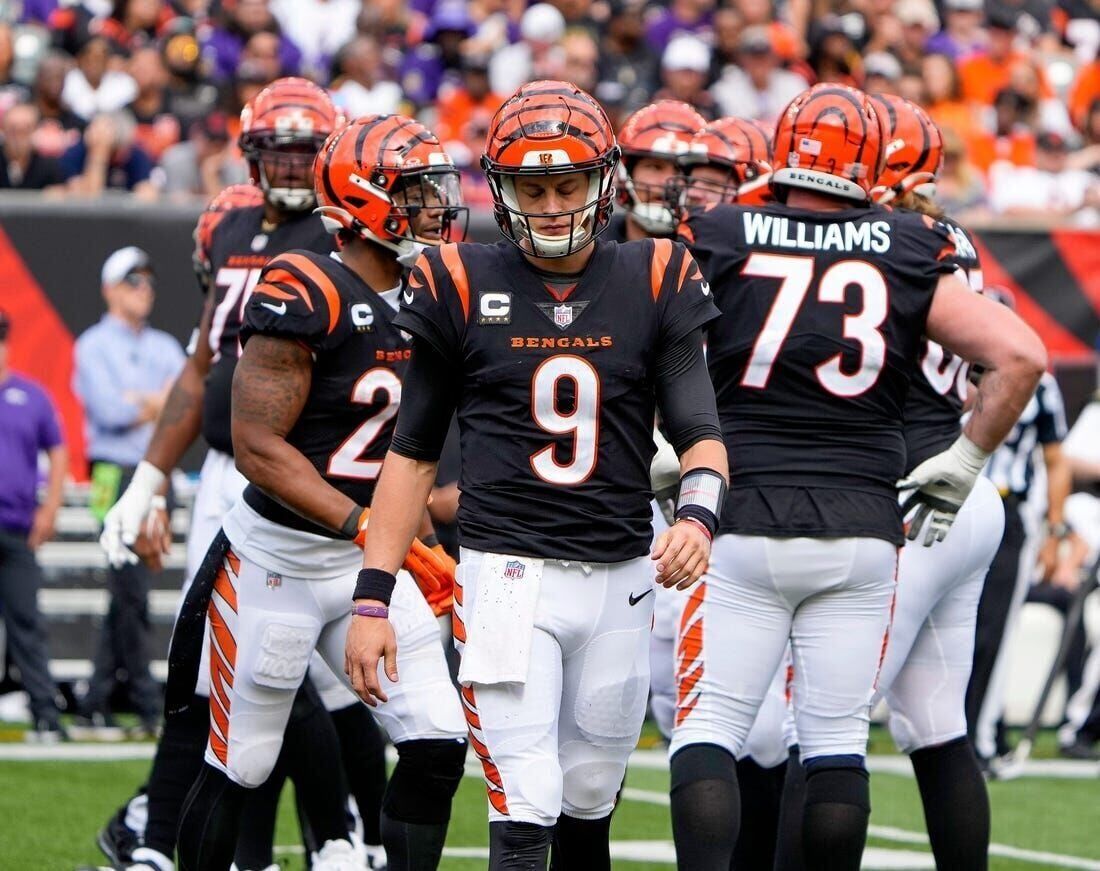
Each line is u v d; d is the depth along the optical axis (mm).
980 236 34719
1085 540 32062
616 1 43625
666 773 26500
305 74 42156
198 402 17938
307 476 13719
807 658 13781
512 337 12094
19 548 28688
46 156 35406
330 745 16000
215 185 35531
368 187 13812
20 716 31406
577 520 12172
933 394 15289
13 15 42000
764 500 13617
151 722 29078
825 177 13945
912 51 45969
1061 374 33625
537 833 11953
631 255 12383
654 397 12484
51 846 19516
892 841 21000
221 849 14258
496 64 42031
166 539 18344
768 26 44000
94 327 31297
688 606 13953
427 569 13602
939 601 15133
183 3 42781
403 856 13508
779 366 13656
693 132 18078
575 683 12430
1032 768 28266
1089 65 49000
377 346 14008
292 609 14109
